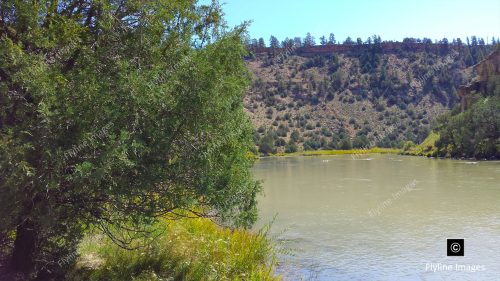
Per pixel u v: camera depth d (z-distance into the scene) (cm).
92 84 653
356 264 1478
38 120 626
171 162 757
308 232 1998
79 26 690
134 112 672
